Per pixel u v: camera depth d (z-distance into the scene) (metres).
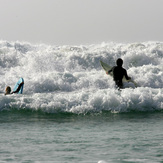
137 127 32.59
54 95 42.19
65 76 52.66
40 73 57.41
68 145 25.38
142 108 40.84
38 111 39.50
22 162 20.55
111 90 43.31
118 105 40.50
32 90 48.94
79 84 51.31
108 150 23.72
